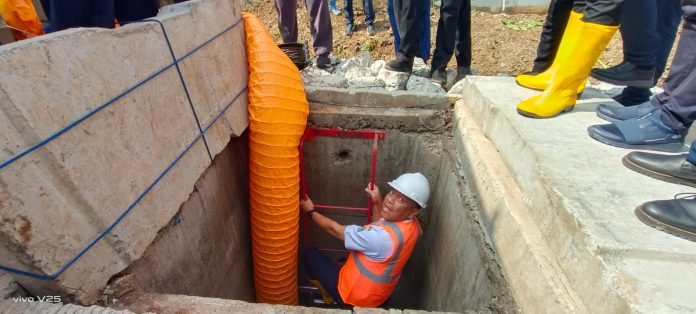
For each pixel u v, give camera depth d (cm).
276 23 508
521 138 178
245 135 265
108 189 133
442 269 247
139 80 146
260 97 229
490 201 183
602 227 121
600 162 160
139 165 147
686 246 116
